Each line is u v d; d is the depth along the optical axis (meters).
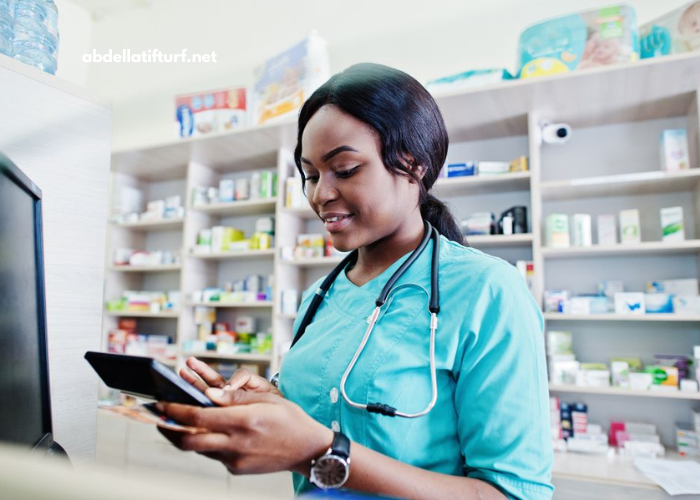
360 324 0.72
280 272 2.73
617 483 1.76
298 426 0.46
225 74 3.53
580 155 2.46
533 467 0.57
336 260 2.58
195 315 3.03
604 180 2.11
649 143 2.35
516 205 2.54
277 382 0.87
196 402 0.44
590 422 2.28
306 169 0.69
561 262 2.43
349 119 0.63
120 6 3.87
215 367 2.91
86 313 0.88
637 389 1.97
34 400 0.55
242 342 2.94
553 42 2.10
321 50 2.62
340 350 0.71
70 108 0.87
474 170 2.42
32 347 0.54
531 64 2.12
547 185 2.20
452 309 0.66
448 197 2.66
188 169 3.14
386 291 0.70
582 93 2.13
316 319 0.83
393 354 0.65
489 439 0.58
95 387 0.89
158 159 3.15
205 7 3.66
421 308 0.68
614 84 2.05
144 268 3.17
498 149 2.63
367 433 0.63
